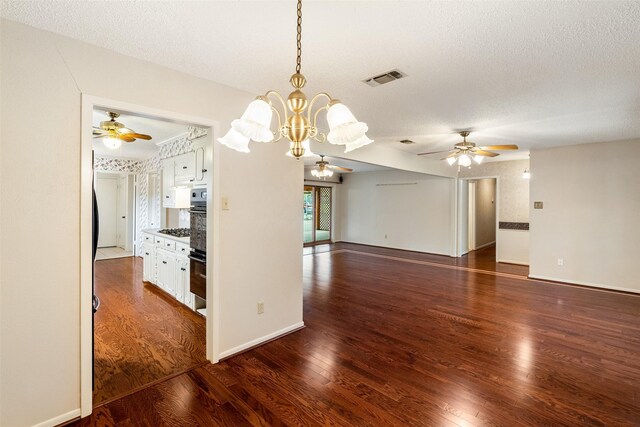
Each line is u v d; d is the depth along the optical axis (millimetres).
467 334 3158
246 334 2789
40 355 1794
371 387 2246
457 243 7633
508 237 6977
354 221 9852
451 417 1935
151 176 6926
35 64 1740
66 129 1844
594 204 4930
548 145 5105
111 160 7203
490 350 2816
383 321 3496
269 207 2945
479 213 9109
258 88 2650
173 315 3594
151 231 4914
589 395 2158
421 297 4395
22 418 1745
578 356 2707
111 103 1992
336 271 6012
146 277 4922
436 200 7973
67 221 1863
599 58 2057
